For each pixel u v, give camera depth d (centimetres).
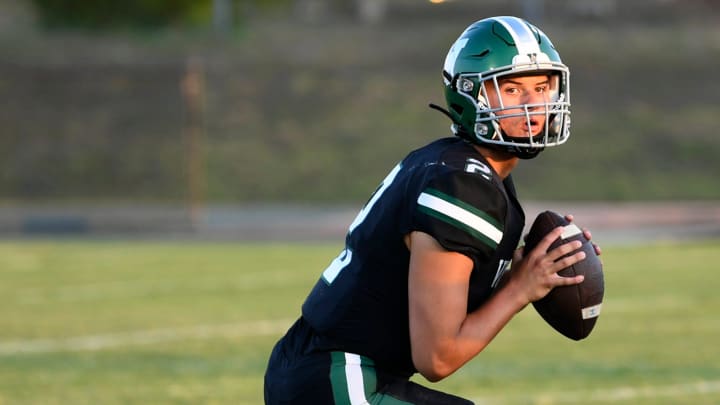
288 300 3419
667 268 4153
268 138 8088
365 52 9688
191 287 3731
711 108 8269
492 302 1009
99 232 5869
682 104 8312
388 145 7888
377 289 1021
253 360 2494
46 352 2619
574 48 9231
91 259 4559
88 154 8031
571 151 7550
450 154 1012
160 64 9169
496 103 1038
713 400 2062
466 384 2230
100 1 10538
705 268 4144
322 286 1065
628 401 2056
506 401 2064
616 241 5119
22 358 2541
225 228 5884
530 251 1066
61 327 2978
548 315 1082
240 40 10319
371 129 8144
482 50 1038
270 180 7481
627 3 11144
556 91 1053
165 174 7700
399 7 11638
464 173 986
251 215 6412
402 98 8606
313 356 1052
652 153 7562
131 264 4381
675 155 7556
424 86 8800
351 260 1041
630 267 4191
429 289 972
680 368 2383
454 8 11300
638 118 8044
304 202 7188
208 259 4534
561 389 2172
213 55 9681
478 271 1009
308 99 8662
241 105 8606
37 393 2162
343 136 8056
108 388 2200
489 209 982
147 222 6169
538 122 1038
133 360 2505
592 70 8781
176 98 8656
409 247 998
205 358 2525
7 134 8319
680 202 6938
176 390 2173
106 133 8288
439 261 971
